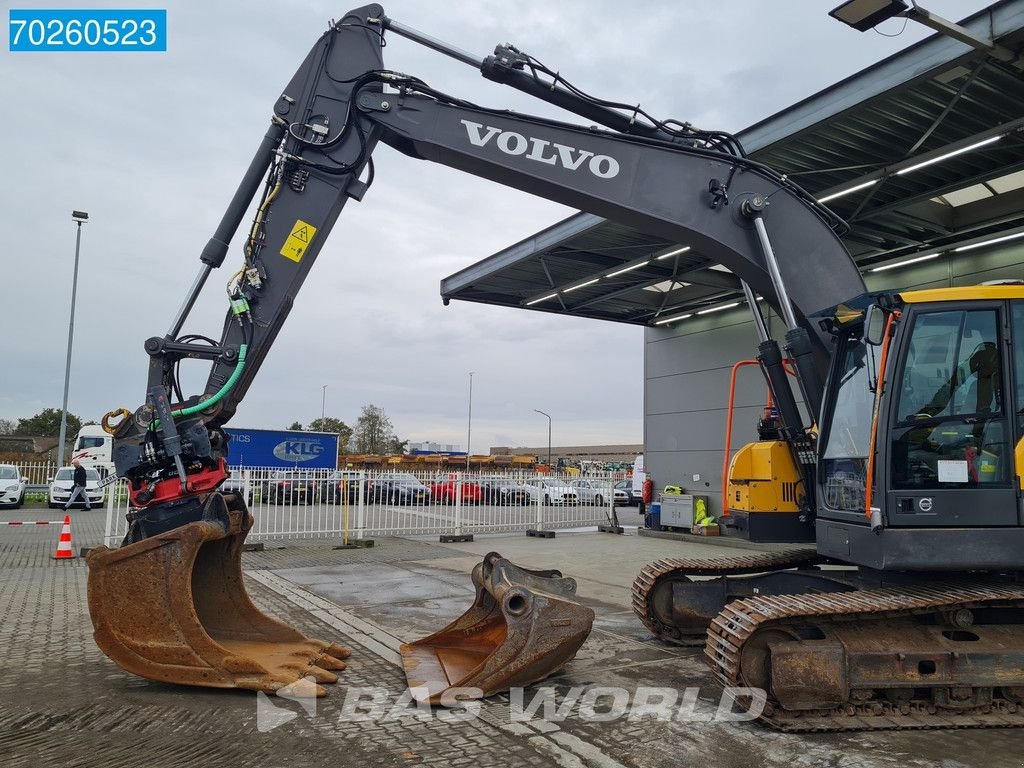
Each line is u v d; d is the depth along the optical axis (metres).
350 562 11.86
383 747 4.28
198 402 5.64
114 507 12.65
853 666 4.88
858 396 5.57
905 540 4.95
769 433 6.89
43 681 5.37
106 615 5.10
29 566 11.00
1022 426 5.08
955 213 11.60
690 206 6.36
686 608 6.93
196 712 4.78
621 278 14.71
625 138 6.35
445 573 10.73
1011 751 4.35
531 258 13.38
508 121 6.25
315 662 5.77
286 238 5.93
